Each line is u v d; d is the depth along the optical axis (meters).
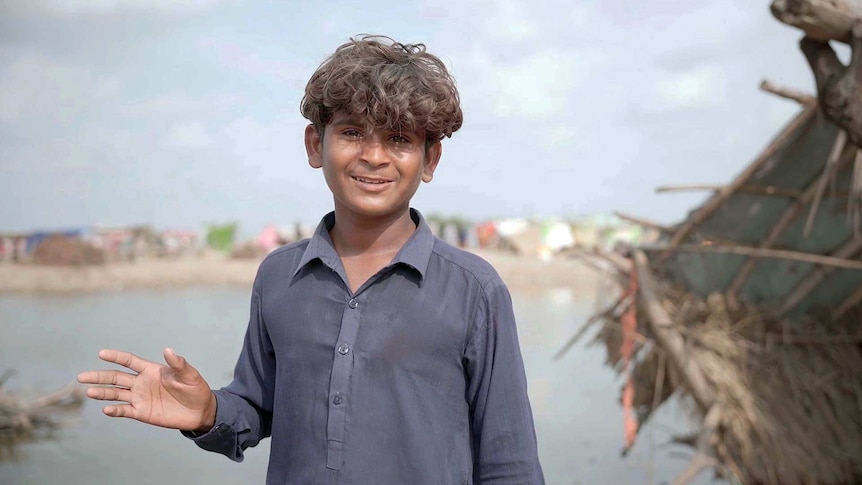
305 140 1.87
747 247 6.16
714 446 5.52
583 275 30.97
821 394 5.79
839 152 4.88
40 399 10.62
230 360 15.12
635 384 6.84
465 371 1.76
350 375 1.66
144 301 28.34
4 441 9.37
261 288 1.87
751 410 5.53
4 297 28.72
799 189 5.70
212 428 1.78
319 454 1.65
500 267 31.28
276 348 1.78
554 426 9.62
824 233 5.88
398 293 1.71
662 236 6.80
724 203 6.06
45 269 33.50
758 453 5.43
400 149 1.71
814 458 5.41
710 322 6.07
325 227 1.82
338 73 1.67
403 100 1.64
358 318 1.69
